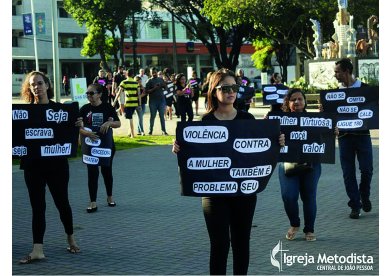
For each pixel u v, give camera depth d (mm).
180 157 6309
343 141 10047
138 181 14320
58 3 74562
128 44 78875
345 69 10094
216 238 6059
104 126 10953
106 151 11039
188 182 6301
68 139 8086
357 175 13828
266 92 16359
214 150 6262
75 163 17625
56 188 8180
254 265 7617
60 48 75750
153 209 11195
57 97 24250
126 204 11719
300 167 8609
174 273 7340
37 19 32688
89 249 8570
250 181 6262
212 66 85938
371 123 9883
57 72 24188
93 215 10852
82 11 60344
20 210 11547
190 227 9727
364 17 43156
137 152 19453
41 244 8078
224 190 6242
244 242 6230
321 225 9625
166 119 30766
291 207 8727
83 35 77375
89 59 78188
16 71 71875
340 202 11258
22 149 7984
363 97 9914
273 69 73125
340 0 36281
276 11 43969
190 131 6281
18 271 7570
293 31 48375
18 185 14242
